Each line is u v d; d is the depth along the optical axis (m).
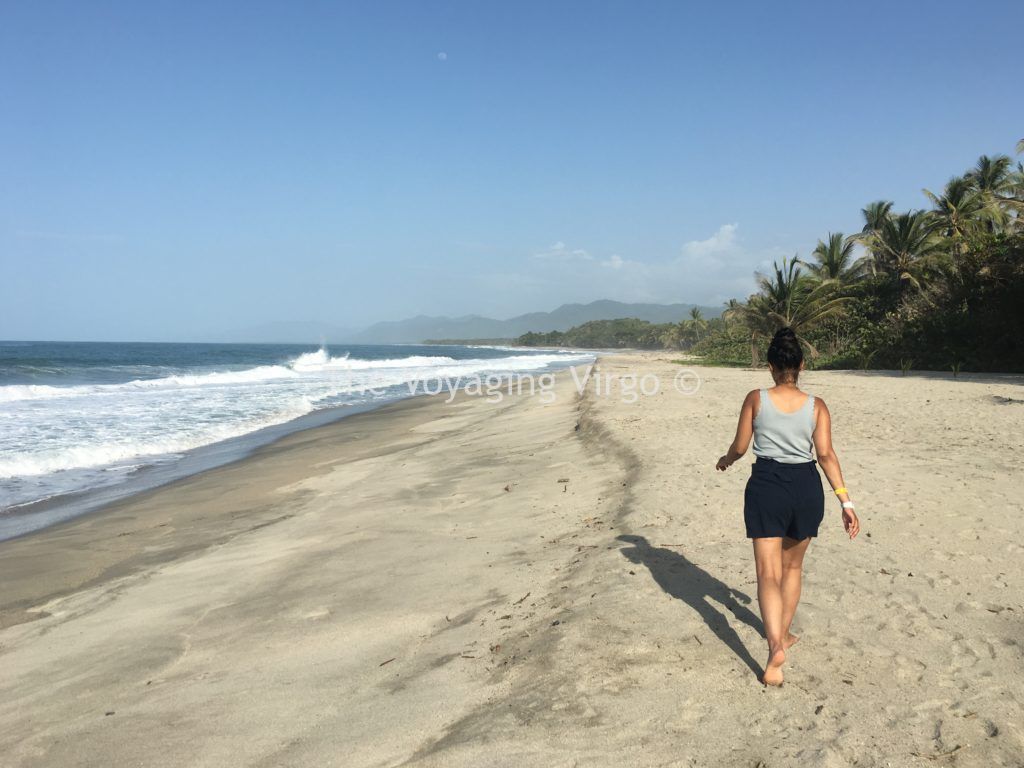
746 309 37.84
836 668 3.32
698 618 3.94
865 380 22.22
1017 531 5.26
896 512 5.91
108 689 3.93
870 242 38.66
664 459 8.62
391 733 3.06
